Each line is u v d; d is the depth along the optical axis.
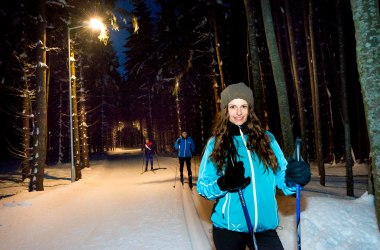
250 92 2.10
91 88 33.56
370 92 3.95
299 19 18.33
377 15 3.89
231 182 1.79
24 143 17.97
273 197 1.97
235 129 2.04
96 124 48.62
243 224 1.92
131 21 14.92
